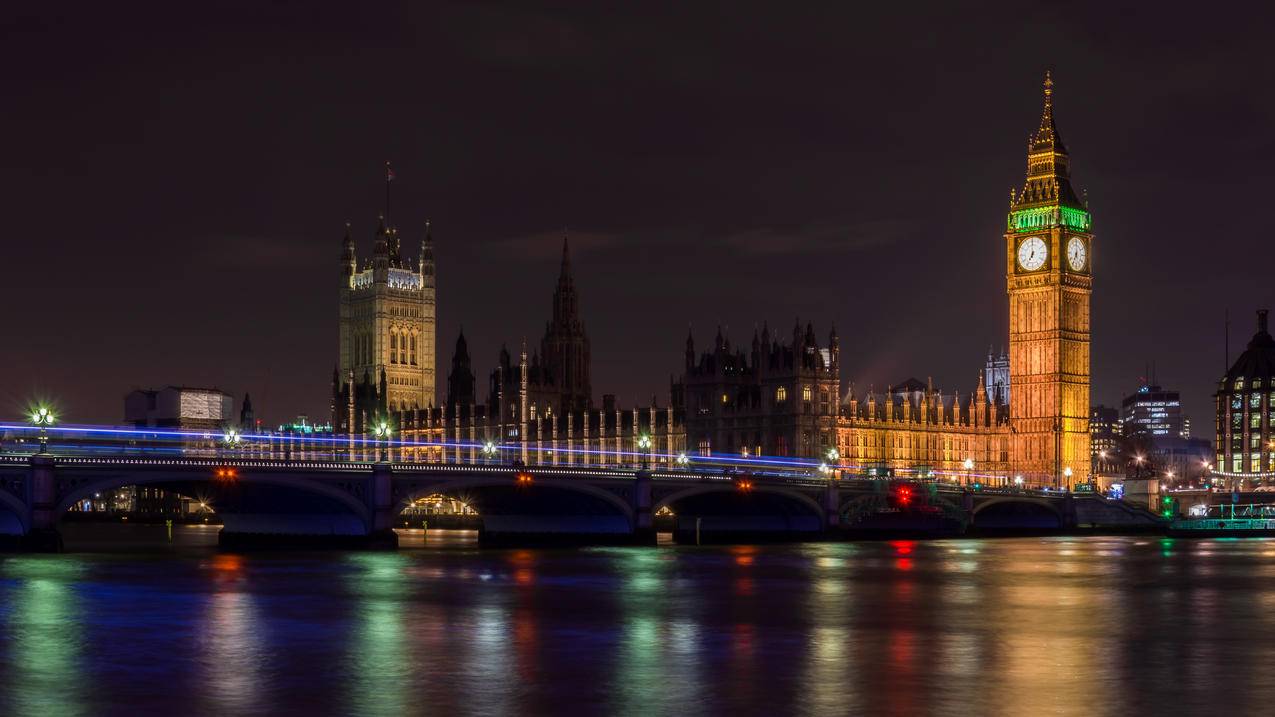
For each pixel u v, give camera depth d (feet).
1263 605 379.14
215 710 222.69
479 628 319.47
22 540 518.78
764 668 261.65
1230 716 219.00
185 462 540.11
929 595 404.77
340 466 588.09
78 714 220.02
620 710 222.69
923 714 219.41
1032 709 223.92
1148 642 300.40
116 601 371.56
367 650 283.59
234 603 369.50
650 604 374.22
